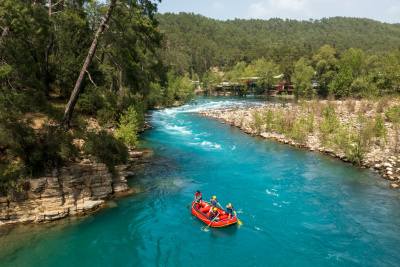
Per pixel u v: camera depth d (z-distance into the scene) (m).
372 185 18.44
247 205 15.98
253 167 22.23
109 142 18.11
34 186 13.49
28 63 16.30
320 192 17.53
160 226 13.79
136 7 20.75
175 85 76.25
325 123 30.06
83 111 28.66
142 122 36.59
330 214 14.84
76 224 13.55
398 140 25.81
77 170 15.36
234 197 16.97
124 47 21.52
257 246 12.27
